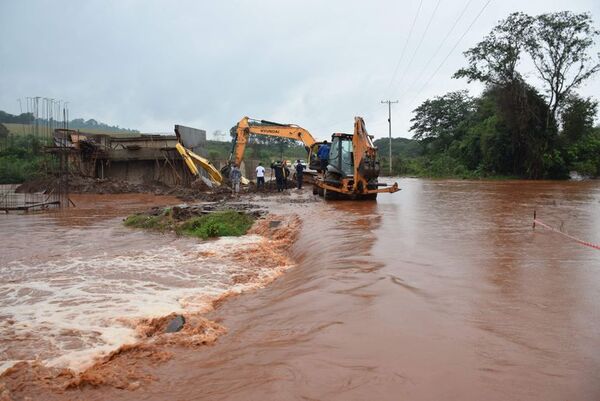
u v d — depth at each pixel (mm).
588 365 3486
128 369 4105
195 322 5258
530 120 39469
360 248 8141
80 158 31516
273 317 5152
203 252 10047
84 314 5863
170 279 7832
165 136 32000
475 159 48469
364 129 17812
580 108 37594
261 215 14453
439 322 4426
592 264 6633
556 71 37688
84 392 3695
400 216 12555
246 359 4023
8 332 5180
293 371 3568
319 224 11484
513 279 5887
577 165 40969
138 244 11398
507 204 15836
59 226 14836
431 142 68688
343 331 4312
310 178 30203
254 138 74438
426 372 3428
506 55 37469
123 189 29062
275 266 8930
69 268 8727
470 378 3316
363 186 17938
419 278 6016
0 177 37781
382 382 3305
